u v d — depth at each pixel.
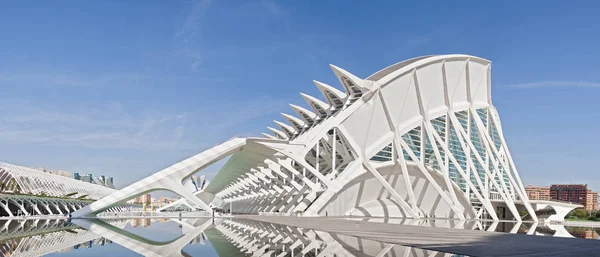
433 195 47.91
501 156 54.91
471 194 50.72
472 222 35.75
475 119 52.03
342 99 44.59
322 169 47.25
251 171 50.59
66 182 62.97
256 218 34.47
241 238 16.64
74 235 18.61
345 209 40.69
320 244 13.80
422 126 47.28
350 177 40.69
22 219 36.19
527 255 11.17
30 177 51.53
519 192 49.94
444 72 49.03
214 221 31.02
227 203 90.31
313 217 35.56
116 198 34.25
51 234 19.09
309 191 40.91
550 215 51.19
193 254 11.73
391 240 14.92
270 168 41.81
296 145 38.97
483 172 53.38
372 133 44.00
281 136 58.75
